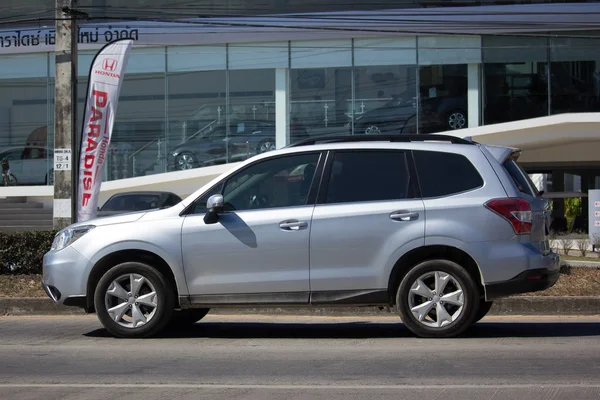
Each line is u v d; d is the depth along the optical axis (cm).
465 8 2666
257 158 885
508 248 834
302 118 2755
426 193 854
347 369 723
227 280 859
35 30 2811
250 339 906
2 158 2861
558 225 3117
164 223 873
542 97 2684
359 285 846
